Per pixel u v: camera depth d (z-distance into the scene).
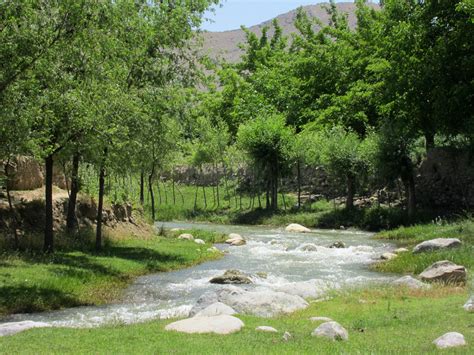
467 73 40.62
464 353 9.50
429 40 43.00
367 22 65.62
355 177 51.78
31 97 18.97
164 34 29.48
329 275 23.70
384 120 47.34
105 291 19.78
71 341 11.24
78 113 21.89
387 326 12.42
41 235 26.89
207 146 64.69
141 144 26.44
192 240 36.31
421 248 27.09
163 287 21.16
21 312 16.55
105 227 32.78
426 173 48.25
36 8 18.39
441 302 15.14
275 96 75.88
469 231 30.47
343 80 65.62
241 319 13.41
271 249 33.88
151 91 27.89
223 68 92.00
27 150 21.11
